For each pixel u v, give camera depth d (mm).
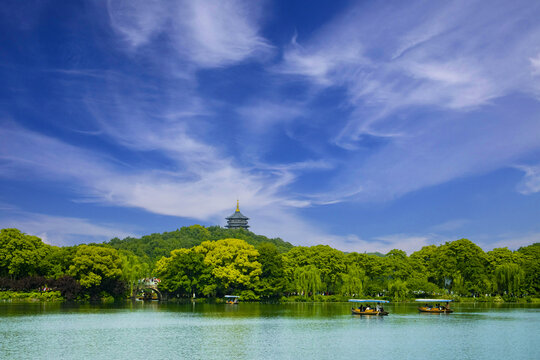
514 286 194625
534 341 82688
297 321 112688
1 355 66062
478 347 76188
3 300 158000
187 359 65125
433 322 112938
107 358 65000
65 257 177125
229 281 181625
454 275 195500
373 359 66312
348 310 146250
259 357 67062
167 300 195375
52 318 111312
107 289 176375
